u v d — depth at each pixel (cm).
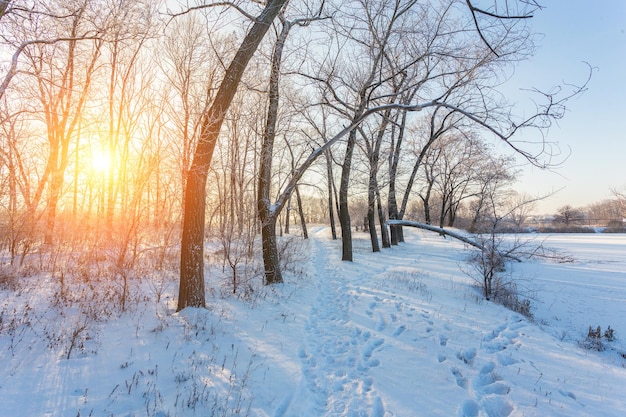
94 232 1198
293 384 423
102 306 613
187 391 379
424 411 372
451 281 1066
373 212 1834
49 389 362
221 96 650
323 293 962
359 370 481
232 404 365
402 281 1055
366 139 1623
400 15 1055
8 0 448
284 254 1329
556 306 1048
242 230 1124
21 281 739
